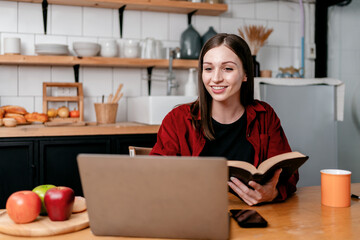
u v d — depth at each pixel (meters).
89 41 2.87
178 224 0.78
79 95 2.75
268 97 2.71
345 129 3.28
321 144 2.86
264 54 3.33
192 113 1.39
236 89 1.20
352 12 3.16
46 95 2.74
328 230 0.86
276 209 1.04
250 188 1.11
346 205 1.06
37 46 2.54
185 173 0.73
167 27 3.04
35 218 0.89
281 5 3.36
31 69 2.75
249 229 0.87
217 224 0.77
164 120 1.44
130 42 2.76
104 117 2.68
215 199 0.74
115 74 2.94
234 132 1.39
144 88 3.02
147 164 0.73
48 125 2.38
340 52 3.31
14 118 2.46
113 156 0.74
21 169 2.28
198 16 3.12
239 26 3.23
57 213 0.88
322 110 2.85
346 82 3.25
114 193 0.77
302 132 2.80
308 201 1.13
